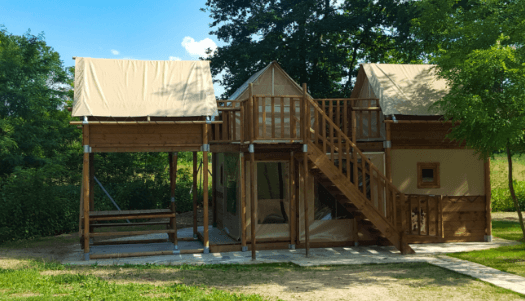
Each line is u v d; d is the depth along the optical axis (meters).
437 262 10.76
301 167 13.13
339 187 11.87
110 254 11.69
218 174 16.64
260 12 24.17
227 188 14.97
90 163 13.83
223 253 12.24
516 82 10.16
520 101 10.05
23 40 23.48
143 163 24.62
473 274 9.41
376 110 13.55
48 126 23.30
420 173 13.50
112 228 17.56
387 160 13.22
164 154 25.30
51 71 24.67
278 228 12.97
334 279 9.06
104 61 13.13
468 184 13.71
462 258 11.20
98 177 22.39
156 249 12.74
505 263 10.46
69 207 16.78
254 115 11.60
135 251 12.41
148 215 12.23
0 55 22.11
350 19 22.72
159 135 11.89
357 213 12.91
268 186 13.01
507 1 13.21
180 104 12.09
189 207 22.30
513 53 10.60
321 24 22.59
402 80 14.26
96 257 11.55
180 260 11.27
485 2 13.73
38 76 23.38
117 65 13.12
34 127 21.92
